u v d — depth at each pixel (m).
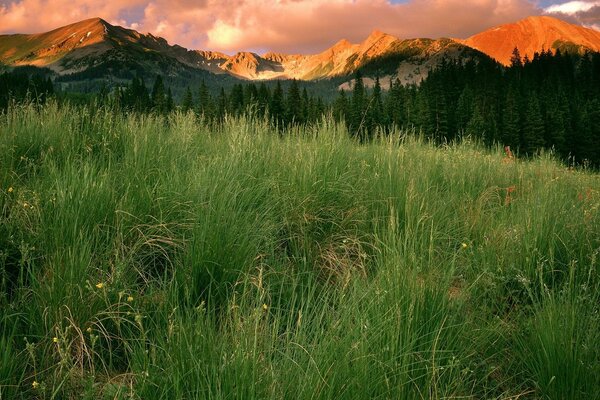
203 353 2.23
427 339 2.64
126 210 3.50
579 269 3.69
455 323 2.85
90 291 2.76
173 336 2.37
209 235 3.25
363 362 2.25
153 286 3.15
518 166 7.30
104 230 3.39
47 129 5.38
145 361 2.28
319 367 2.20
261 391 2.07
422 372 2.45
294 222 4.12
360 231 4.19
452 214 4.88
